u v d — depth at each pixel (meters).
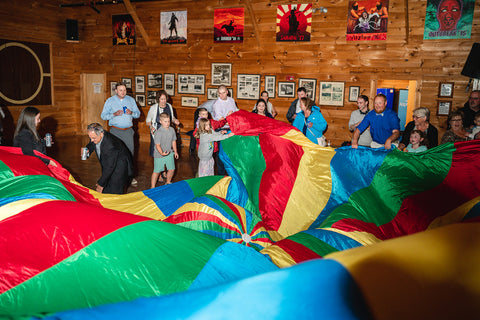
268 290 0.83
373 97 9.47
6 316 0.83
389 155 3.59
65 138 12.34
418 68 9.01
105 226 2.06
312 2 9.66
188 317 0.79
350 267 0.90
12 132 11.31
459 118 5.02
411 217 3.16
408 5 8.84
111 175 4.63
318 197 3.60
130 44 11.96
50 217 2.09
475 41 8.44
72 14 12.59
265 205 3.60
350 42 9.49
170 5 11.20
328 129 9.99
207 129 5.86
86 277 1.78
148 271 1.83
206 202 3.25
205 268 1.90
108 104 6.72
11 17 11.03
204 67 11.10
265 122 4.73
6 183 3.01
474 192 3.06
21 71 11.43
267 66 10.38
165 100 7.13
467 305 0.82
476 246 0.98
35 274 1.75
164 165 6.28
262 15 10.22
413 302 0.82
